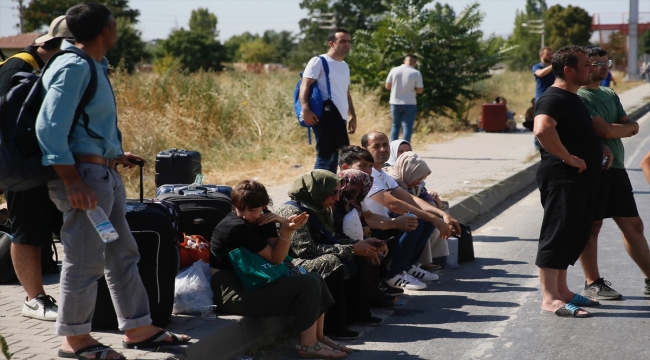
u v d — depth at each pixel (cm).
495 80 2958
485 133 1764
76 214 368
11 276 534
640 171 1225
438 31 1811
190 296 455
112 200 375
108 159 378
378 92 1825
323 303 448
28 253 446
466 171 1127
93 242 370
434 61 1797
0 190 447
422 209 611
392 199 590
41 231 444
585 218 514
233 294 450
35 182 365
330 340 463
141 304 399
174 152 695
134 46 3750
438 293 594
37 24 4834
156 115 1240
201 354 409
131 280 394
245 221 459
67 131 349
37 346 401
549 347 464
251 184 457
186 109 1314
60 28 448
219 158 1179
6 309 471
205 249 495
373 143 617
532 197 1048
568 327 502
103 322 429
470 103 1941
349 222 523
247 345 453
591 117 538
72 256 370
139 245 416
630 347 462
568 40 6638
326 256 480
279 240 448
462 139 1630
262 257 452
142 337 398
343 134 744
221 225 459
